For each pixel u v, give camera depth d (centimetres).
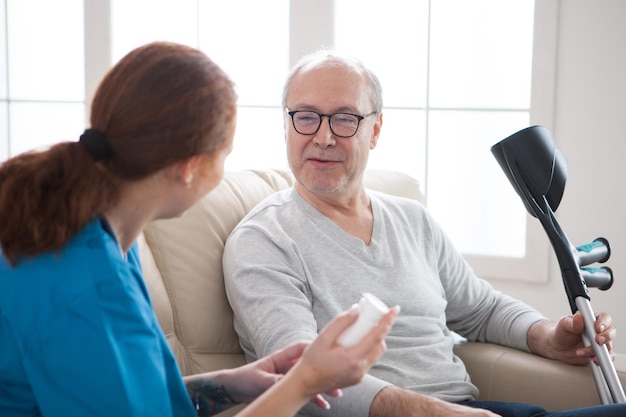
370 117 180
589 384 176
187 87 106
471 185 281
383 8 281
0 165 106
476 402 174
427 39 278
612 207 264
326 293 170
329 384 105
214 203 183
